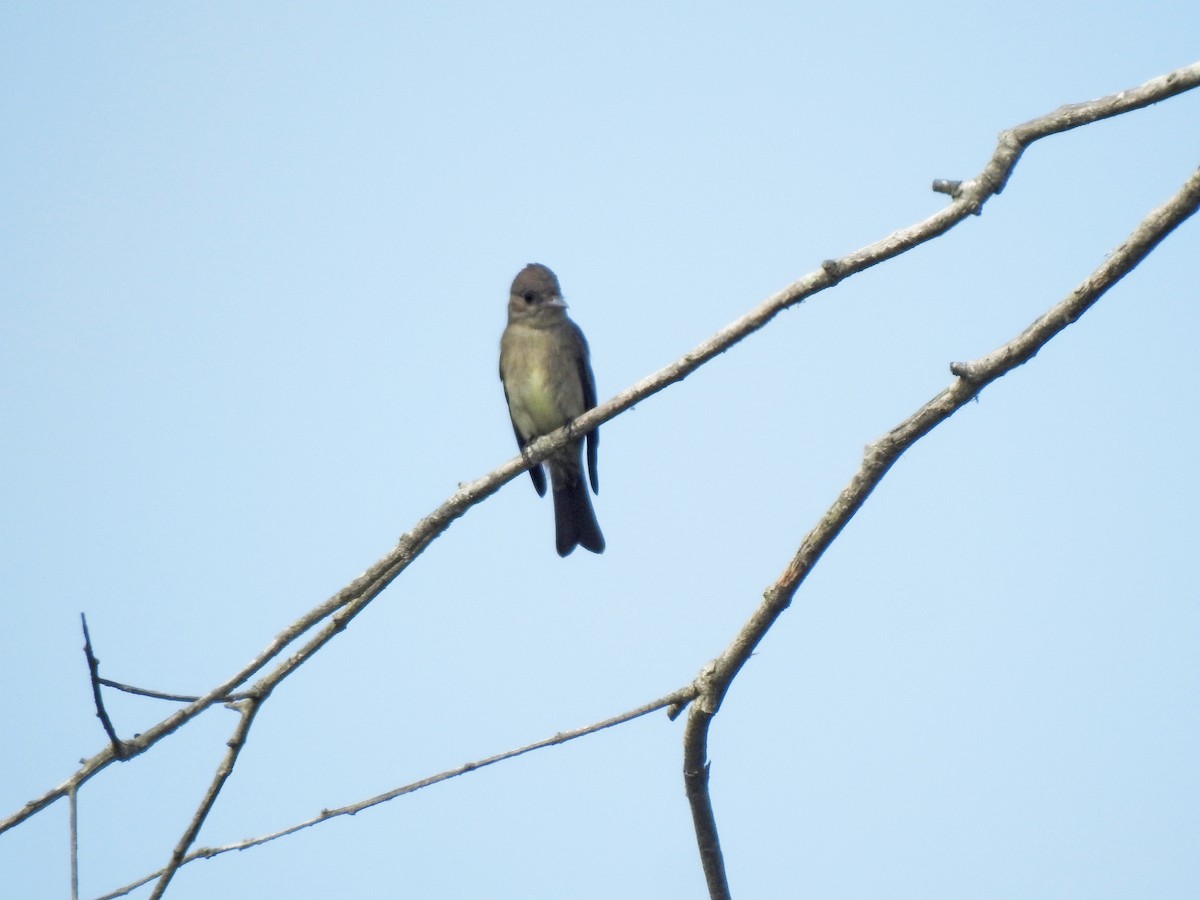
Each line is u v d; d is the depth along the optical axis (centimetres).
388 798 831
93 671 789
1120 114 745
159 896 842
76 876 799
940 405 765
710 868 886
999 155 773
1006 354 752
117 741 816
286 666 864
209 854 856
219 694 834
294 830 843
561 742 827
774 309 814
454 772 828
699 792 862
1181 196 710
